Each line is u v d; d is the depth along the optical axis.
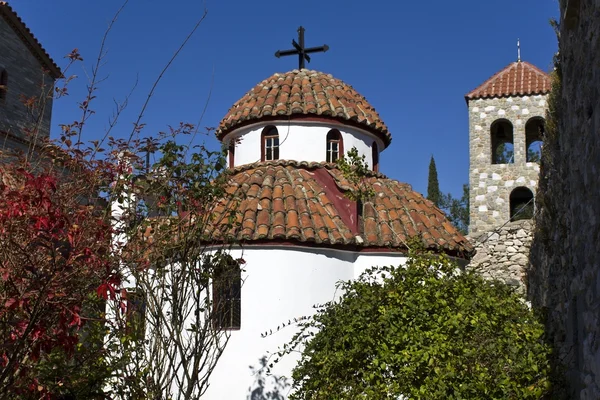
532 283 13.98
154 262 8.66
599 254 6.32
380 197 15.11
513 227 19.94
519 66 22.92
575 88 7.87
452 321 7.61
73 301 6.16
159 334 8.53
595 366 6.50
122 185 8.25
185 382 11.38
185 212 9.13
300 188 14.50
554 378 7.93
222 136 17.05
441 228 14.77
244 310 12.82
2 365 6.02
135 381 8.32
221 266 9.73
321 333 8.86
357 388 7.93
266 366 12.59
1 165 7.63
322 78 17.72
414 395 7.30
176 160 8.71
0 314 5.67
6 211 5.66
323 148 16.08
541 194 11.80
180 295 8.75
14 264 5.73
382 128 16.97
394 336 7.82
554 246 10.10
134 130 8.38
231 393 12.58
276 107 16.08
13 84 23.53
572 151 8.18
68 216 6.26
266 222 13.16
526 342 7.75
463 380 7.27
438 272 9.08
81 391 8.04
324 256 13.32
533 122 22.50
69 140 7.82
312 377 8.59
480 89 22.31
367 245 13.61
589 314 6.86
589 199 6.91
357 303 8.52
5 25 23.23
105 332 8.62
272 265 12.90
